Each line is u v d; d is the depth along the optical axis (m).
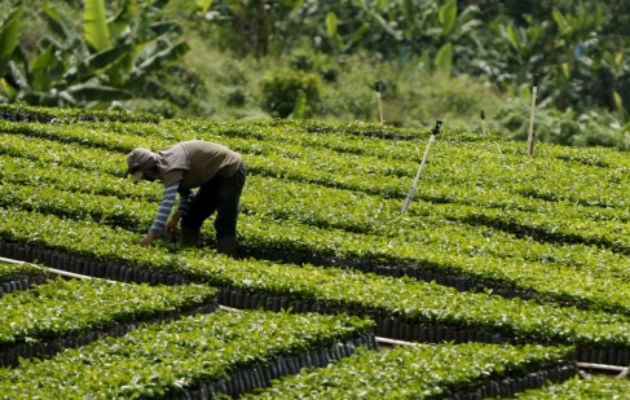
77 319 20.81
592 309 24.14
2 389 16.98
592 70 78.62
